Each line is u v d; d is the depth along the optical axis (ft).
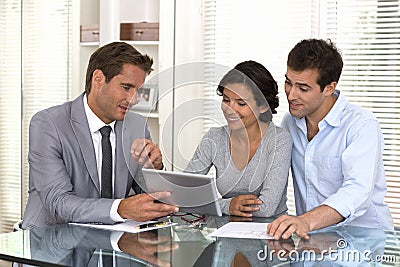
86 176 9.26
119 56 9.09
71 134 9.22
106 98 9.11
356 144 8.93
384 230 8.34
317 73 8.84
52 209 8.89
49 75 17.17
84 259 6.81
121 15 16.33
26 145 17.15
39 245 7.39
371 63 14.79
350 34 14.97
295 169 9.77
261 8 16.03
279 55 15.80
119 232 8.04
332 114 9.23
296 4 15.53
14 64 17.38
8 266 13.30
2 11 17.29
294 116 9.28
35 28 17.31
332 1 15.14
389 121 14.67
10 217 17.26
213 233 7.93
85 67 16.98
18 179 17.17
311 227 8.03
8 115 17.37
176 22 16.08
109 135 9.42
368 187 8.73
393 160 14.64
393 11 14.56
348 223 9.42
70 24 16.85
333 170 9.29
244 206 8.97
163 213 8.25
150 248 7.24
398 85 14.55
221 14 16.57
